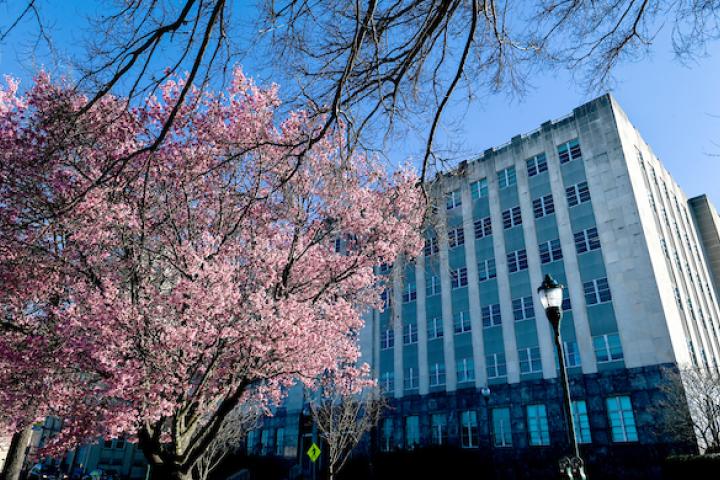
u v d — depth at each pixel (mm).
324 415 29906
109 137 9773
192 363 10258
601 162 32469
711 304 40031
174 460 10320
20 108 10750
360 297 15555
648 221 30922
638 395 26359
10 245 9773
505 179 37250
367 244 12914
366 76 6070
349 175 9594
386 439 36344
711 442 23516
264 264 12266
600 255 30656
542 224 34094
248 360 10922
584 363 28953
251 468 40531
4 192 9438
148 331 9812
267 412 14758
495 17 5551
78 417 10250
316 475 37219
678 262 34344
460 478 30609
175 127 11445
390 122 6406
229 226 12188
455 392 34344
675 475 20234
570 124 34750
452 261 37844
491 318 34500
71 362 9852
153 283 11211
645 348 27062
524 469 29109
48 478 34906
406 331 38625
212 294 10008
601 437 26812
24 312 11406
